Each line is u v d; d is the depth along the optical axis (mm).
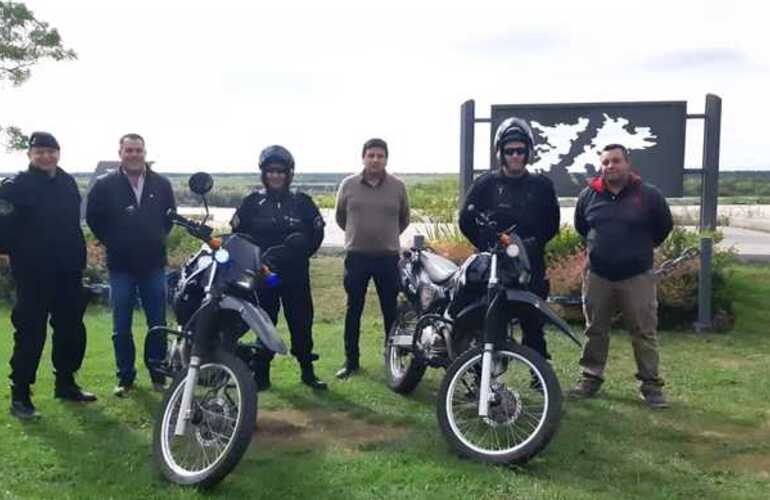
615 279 6168
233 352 5035
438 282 6121
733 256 10836
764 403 6227
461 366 5070
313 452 5152
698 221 12703
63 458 5043
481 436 5250
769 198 36281
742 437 5461
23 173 5859
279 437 5465
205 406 4758
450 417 5059
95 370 7223
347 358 7176
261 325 4668
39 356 5879
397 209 7051
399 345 6352
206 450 4840
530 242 5922
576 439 5375
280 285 6457
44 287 5859
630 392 6508
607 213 6148
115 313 6418
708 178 10953
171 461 4727
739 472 4844
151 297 6453
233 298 4805
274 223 6395
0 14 22016
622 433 5520
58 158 5918
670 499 4430
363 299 7094
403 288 6656
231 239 5098
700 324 8812
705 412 6000
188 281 5285
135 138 6289
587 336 6387
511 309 5168
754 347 8117
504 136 6023
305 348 6617
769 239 15562
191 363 4711
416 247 6754
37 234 5820
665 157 10773
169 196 6543
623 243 6082
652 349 6172
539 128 10992
